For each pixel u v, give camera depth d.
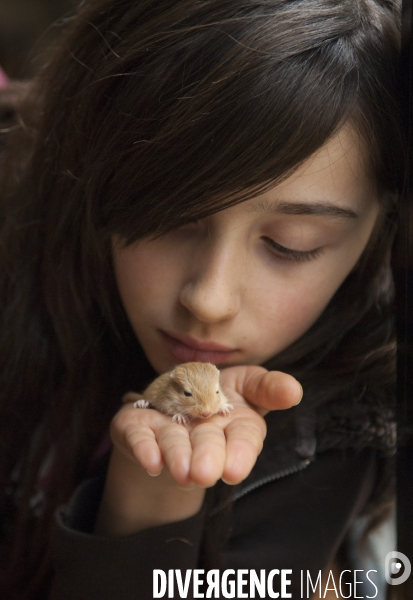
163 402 0.57
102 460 0.65
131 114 0.55
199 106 0.53
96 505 0.61
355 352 0.61
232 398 0.57
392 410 0.61
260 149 0.53
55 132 0.63
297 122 0.52
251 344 0.58
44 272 0.67
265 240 0.56
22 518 0.67
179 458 0.49
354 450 0.64
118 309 0.63
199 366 0.57
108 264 0.61
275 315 0.57
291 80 0.52
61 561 0.58
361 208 0.56
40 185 0.66
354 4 0.55
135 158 0.55
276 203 0.54
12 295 0.69
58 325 0.66
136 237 0.56
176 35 0.54
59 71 0.63
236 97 0.53
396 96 0.55
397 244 0.57
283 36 0.53
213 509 0.60
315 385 0.62
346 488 0.64
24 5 1.14
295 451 0.63
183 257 0.57
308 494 0.64
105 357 0.66
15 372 0.69
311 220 0.54
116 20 0.59
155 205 0.55
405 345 0.55
